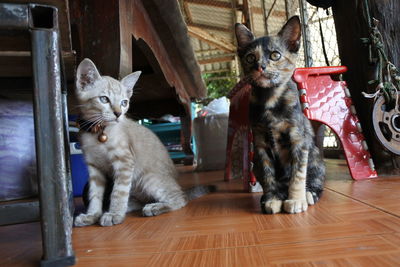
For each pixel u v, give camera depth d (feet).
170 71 2.93
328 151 3.81
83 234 1.26
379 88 2.06
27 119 1.49
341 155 3.49
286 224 1.19
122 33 1.54
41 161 0.87
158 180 1.70
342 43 2.39
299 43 1.67
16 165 1.39
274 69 1.58
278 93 1.58
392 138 2.06
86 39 1.58
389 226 1.05
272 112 1.56
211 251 0.95
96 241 1.14
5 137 1.39
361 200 1.47
